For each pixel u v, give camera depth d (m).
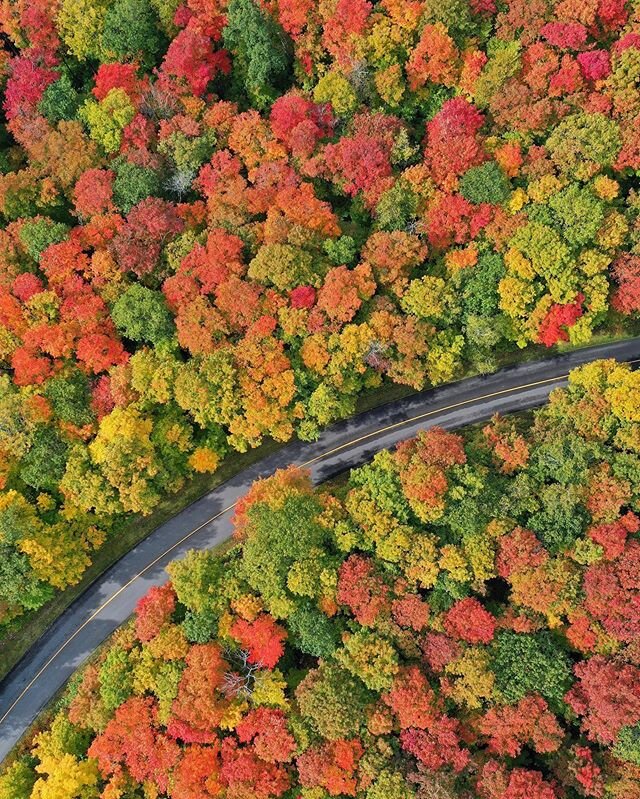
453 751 51.31
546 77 61.31
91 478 57.75
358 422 66.00
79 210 62.56
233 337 60.72
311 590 54.47
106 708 55.69
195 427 63.38
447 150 59.72
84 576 64.31
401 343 58.75
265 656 53.97
